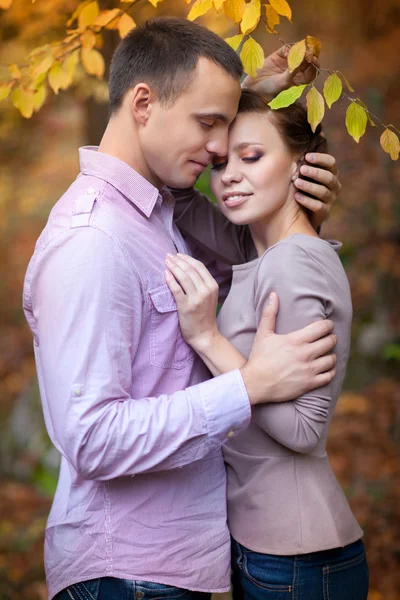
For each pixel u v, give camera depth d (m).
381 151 7.83
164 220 2.08
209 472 1.99
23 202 9.87
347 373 6.25
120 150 1.95
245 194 2.00
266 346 1.83
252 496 1.99
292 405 1.86
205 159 1.93
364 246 7.31
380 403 5.73
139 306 1.82
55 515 2.00
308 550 1.93
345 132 8.41
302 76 2.18
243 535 2.00
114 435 1.70
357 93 8.67
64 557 1.92
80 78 4.61
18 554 4.37
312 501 1.97
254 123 1.98
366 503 4.53
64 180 10.00
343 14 9.73
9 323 8.53
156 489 1.89
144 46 1.89
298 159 2.04
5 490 5.18
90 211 1.80
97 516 1.87
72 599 1.90
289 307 1.88
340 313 1.96
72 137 10.03
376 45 9.37
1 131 6.51
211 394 1.77
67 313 1.73
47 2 3.68
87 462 1.72
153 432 1.72
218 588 1.96
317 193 2.02
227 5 2.04
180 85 1.83
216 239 2.37
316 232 2.22
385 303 6.69
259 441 2.00
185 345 1.94
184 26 1.90
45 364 1.76
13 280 9.23
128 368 1.78
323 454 2.05
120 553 1.86
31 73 2.58
